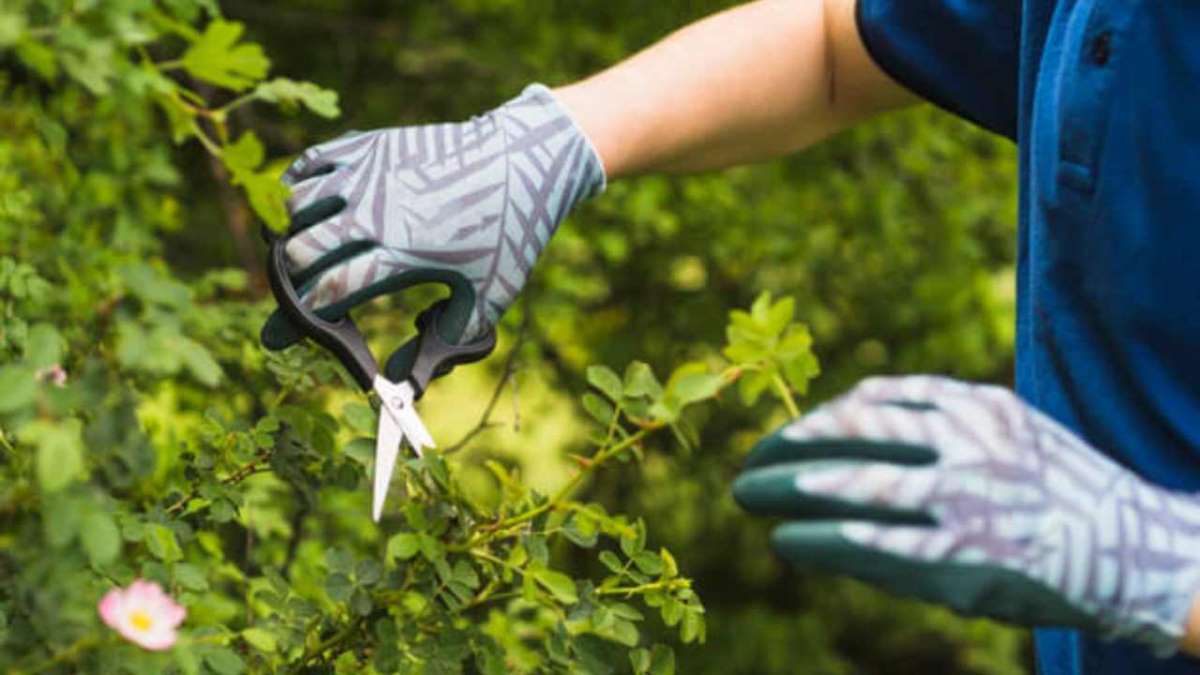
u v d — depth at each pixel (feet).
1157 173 5.11
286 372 5.68
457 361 5.63
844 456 4.20
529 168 5.71
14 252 6.88
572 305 13.51
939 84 6.26
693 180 14.70
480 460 15.01
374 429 5.45
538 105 5.89
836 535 4.05
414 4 15.96
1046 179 5.46
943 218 15.96
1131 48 5.10
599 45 15.06
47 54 4.25
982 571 4.06
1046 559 4.11
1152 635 4.25
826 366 16.96
